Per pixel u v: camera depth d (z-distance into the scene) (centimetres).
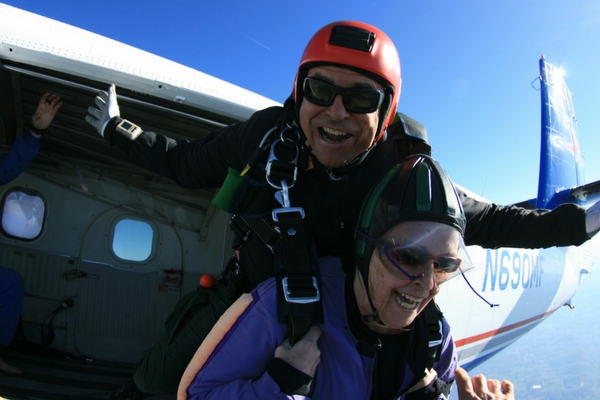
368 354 82
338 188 95
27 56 119
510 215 107
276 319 81
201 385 82
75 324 185
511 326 356
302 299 78
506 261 314
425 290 74
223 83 142
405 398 94
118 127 117
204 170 111
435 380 95
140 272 193
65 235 189
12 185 184
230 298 122
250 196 100
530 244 107
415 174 77
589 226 99
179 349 124
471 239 111
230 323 83
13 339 180
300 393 75
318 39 84
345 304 85
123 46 132
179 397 87
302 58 87
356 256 82
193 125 152
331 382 83
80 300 186
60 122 168
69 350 183
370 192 83
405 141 102
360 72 81
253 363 82
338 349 83
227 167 108
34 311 183
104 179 193
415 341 89
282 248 88
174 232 197
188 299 132
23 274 184
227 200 102
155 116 150
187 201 196
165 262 195
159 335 190
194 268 197
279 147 90
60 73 127
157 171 118
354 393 83
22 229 186
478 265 264
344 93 81
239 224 110
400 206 74
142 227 195
